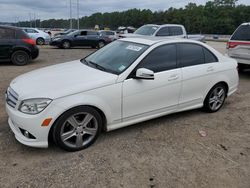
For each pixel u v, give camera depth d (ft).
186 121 17.19
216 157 13.20
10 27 37.58
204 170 12.12
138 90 14.39
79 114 12.88
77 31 72.13
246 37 28.68
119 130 15.48
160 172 11.83
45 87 12.66
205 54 17.69
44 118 12.01
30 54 38.75
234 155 13.47
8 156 12.57
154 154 13.19
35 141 12.26
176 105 16.42
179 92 16.26
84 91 12.78
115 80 13.65
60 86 12.70
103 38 74.28
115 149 13.48
